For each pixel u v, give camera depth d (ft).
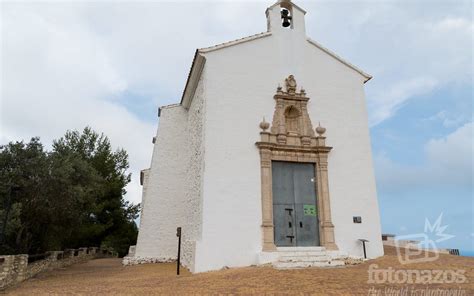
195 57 43.42
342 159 44.11
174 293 23.91
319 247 39.83
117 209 90.33
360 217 42.45
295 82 45.29
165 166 57.36
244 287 24.62
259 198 39.52
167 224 54.54
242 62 43.75
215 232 36.99
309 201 42.24
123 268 48.42
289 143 42.86
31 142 43.16
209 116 40.45
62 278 39.04
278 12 47.88
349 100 46.98
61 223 47.73
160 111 60.54
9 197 38.47
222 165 39.32
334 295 21.72
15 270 34.42
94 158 88.79
